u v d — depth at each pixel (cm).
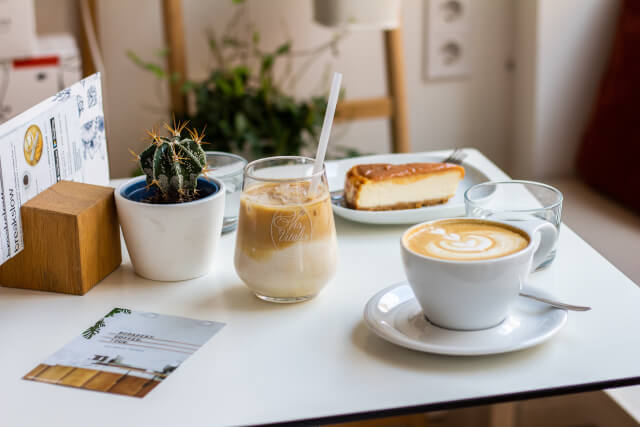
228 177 86
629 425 117
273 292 69
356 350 62
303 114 183
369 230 89
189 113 191
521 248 60
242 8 199
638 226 159
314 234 68
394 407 54
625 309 67
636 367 58
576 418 143
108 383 58
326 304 71
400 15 201
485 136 223
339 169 103
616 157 172
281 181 68
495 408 141
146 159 75
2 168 68
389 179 89
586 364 59
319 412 54
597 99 185
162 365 61
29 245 73
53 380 59
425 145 222
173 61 186
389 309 67
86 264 74
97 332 66
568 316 67
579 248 82
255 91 187
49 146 76
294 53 205
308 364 60
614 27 194
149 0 195
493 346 58
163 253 74
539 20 192
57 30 190
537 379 57
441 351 58
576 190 184
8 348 64
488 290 59
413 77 214
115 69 199
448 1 206
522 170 215
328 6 170
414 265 60
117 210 76
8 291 75
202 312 70
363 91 212
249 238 68
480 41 212
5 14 157
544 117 201
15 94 163
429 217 87
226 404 55
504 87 218
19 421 54
